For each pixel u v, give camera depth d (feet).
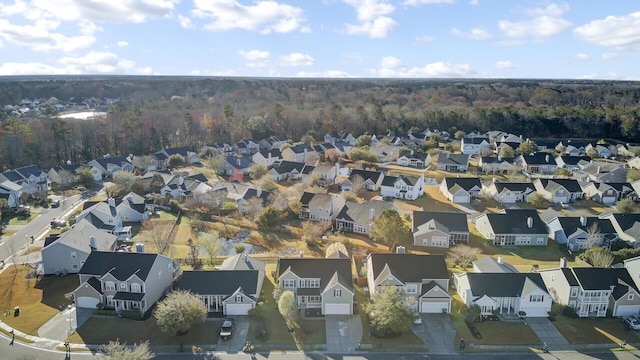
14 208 298.15
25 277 201.46
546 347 151.84
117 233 254.47
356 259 218.59
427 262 186.09
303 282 181.88
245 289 175.52
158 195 322.96
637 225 242.17
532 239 245.45
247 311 172.04
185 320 155.02
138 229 269.03
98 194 340.39
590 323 168.86
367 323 167.32
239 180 378.94
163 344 153.58
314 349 151.33
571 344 155.12
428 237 240.12
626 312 172.86
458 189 323.78
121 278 173.58
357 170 368.07
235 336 158.30
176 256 226.99
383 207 268.41
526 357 147.54
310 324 166.50
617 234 242.58
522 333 161.27
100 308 173.58
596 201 323.98
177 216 289.94
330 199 281.54
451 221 248.11
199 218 285.84
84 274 181.98
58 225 267.18
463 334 160.97
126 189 327.47
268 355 147.74
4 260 220.23
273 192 313.53
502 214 253.85
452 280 200.34
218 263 217.77
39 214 291.58
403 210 302.66
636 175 348.79
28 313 171.53
